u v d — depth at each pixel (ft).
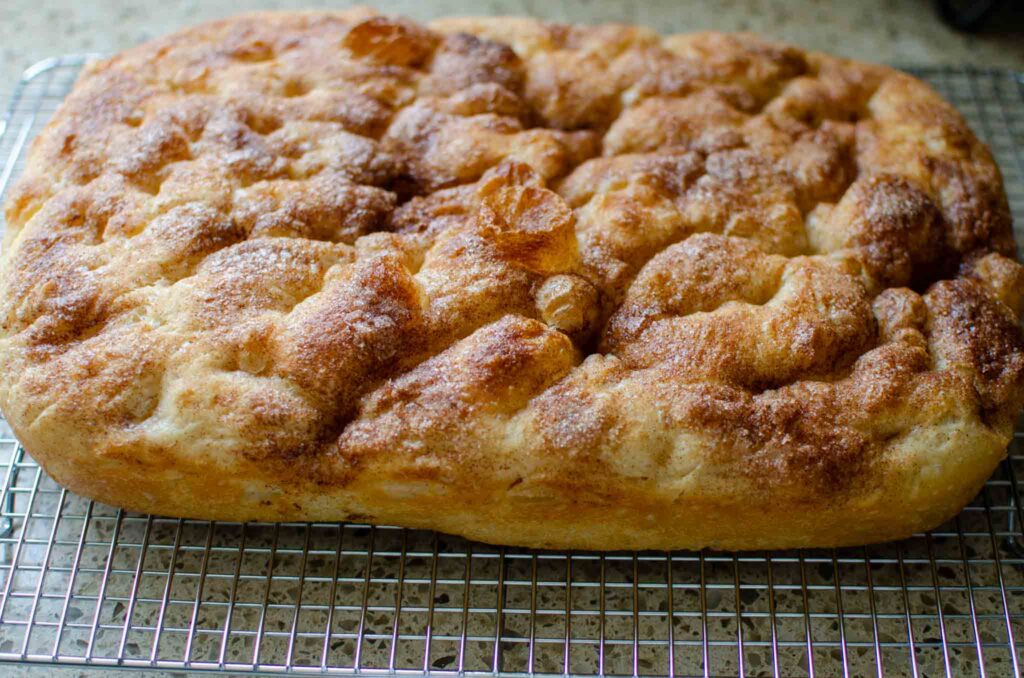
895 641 1.41
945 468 1.37
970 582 1.42
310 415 1.35
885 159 1.59
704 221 1.50
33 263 1.44
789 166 1.56
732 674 1.40
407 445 1.34
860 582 1.44
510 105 1.60
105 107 1.58
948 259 1.52
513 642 1.41
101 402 1.36
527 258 1.43
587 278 1.44
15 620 1.42
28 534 1.48
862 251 1.49
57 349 1.39
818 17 2.07
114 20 2.05
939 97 1.69
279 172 1.52
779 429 1.35
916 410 1.38
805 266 1.46
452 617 1.43
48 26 2.03
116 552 1.46
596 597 1.44
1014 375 1.41
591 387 1.37
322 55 1.64
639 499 1.36
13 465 1.50
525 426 1.35
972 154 1.62
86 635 1.41
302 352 1.36
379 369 1.37
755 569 1.46
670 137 1.59
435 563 1.42
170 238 1.44
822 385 1.39
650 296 1.43
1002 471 1.51
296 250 1.44
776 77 1.67
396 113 1.60
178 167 1.51
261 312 1.40
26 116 1.80
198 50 1.65
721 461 1.35
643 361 1.39
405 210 1.50
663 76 1.65
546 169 1.54
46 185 1.52
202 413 1.35
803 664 1.40
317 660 1.40
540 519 1.39
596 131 1.63
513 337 1.38
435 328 1.39
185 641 1.41
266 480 1.37
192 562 1.45
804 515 1.37
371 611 1.43
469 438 1.35
